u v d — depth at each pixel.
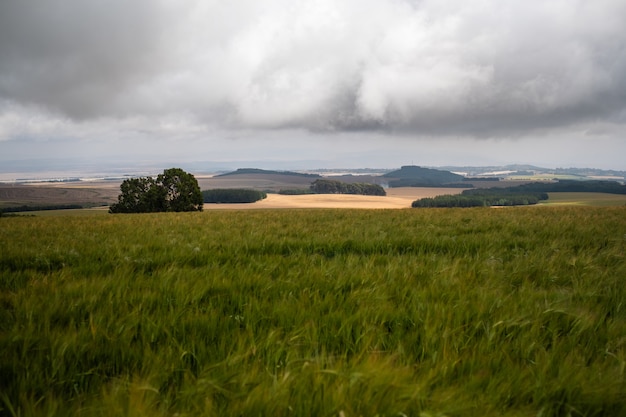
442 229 12.04
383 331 3.59
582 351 3.32
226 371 2.85
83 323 3.59
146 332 3.51
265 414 2.35
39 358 2.97
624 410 2.56
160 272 5.89
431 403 2.47
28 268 6.82
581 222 13.69
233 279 5.44
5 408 2.41
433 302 4.30
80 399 2.61
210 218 18.52
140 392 2.48
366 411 2.36
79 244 9.19
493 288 5.12
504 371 2.88
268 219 17.23
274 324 3.85
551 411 2.52
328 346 3.38
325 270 5.95
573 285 5.48
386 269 5.99
